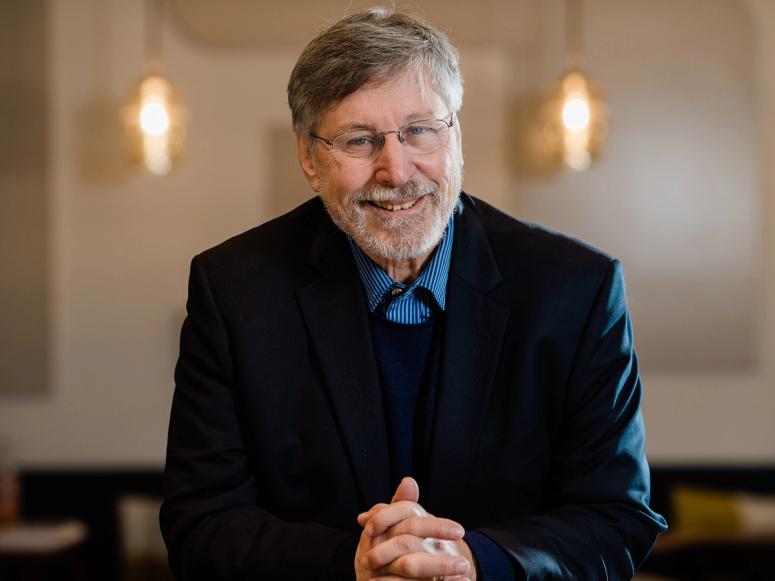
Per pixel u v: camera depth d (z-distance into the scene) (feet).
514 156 18.58
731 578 16.60
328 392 5.93
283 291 6.11
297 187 18.44
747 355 18.86
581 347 5.93
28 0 18.31
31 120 18.35
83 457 18.47
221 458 5.89
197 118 18.42
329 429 5.92
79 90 18.35
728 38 18.80
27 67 18.33
